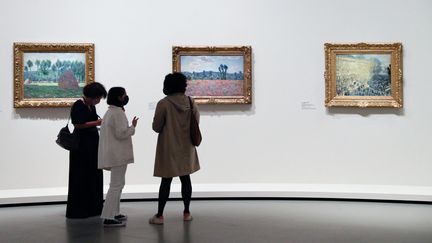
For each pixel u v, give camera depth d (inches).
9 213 328.5
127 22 403.5
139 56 403.9
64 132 302.7
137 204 357.7
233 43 406.9
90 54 396.5
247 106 407.8
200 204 355.3
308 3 405.7
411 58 402.0
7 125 392.8
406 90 401.7
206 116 407.2
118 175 289.6
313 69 405.7
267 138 407.5
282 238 255.6
